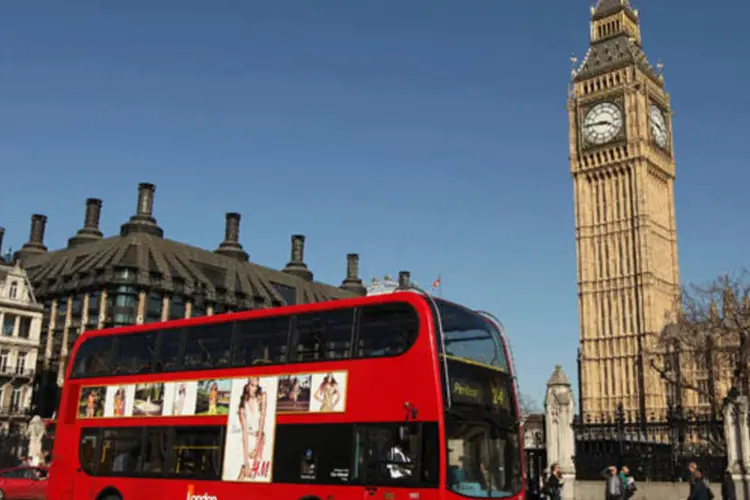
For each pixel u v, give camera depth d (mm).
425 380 16656
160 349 22625
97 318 85250
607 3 116312
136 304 85875
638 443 38562
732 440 30875
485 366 18141
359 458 17141
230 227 111375
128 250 88875
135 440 22078
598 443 37562
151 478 21125
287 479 18250
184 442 20891
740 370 50219
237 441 19641
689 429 35969
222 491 19422
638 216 105938
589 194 112062
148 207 96750
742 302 53719
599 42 115562
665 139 114750
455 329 17734
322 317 19219
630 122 108750
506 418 18031
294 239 124562
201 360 21438
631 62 110438
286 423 18797
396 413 16875
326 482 17484
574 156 113625
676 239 112500
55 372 86312
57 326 88375
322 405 18250
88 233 102625
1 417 73500
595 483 33344
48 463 45875
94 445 23078
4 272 78438
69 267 92438
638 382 100438
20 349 76812
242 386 20125
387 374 17375
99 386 23781
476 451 16781
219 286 96938
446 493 15672
